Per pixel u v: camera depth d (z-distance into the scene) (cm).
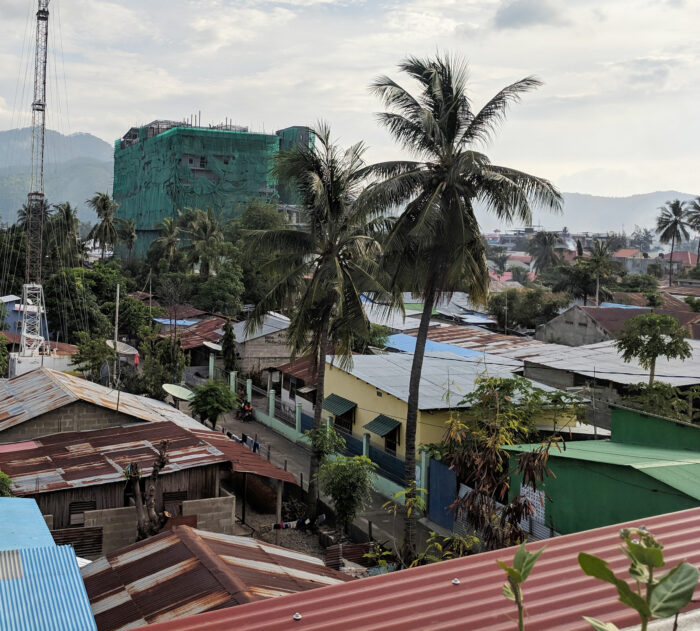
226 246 8444
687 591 332
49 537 1283
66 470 2059
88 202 9700
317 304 2498
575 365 3441
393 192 1973
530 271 15912
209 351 5594
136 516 1981
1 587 878
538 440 2333
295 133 12450
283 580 1170
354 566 1809
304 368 4031
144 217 13688
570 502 1661
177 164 12181
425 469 2488
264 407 4147
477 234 2052
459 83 2014
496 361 3800
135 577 1138
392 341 4534
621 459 1584
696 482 1405
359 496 2220
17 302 6088
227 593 1038
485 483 1498
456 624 582
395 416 2888
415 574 681
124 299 6719
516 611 602
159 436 2402
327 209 2392
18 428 2366
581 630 570
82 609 845
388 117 2048
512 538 1430
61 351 4828
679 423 1817
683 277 11506
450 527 2338
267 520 2452
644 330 3092
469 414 2294
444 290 2070
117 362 4278
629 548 339
